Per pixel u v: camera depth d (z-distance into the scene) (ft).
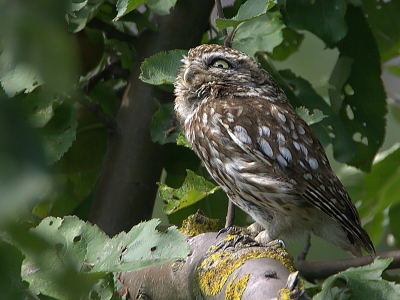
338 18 23.58
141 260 13.99
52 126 21.90
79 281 5.06
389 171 29.35
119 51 28.71
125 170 27.14
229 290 14.32
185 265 17.04
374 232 30.83
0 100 4.00
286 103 26.53
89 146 28.19
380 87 26.96
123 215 26.89
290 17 23.79
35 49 4.13
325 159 24.97
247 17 18.43
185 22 27.78
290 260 15.65
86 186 28.86
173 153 28.86
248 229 26.04
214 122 24.40
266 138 23.98
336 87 26.91
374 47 26.55
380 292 13.47
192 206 28.99
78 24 22.53
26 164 3.84
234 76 25.77
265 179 23.62
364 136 27.55
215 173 24.98
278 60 30.83
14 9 4.09
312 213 24.57
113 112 29.09
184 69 25.91
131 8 18.25
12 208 4.20
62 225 15.02
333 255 39.70
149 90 27.66
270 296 12.62
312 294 22.39
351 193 31.60
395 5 29.12
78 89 22.20
